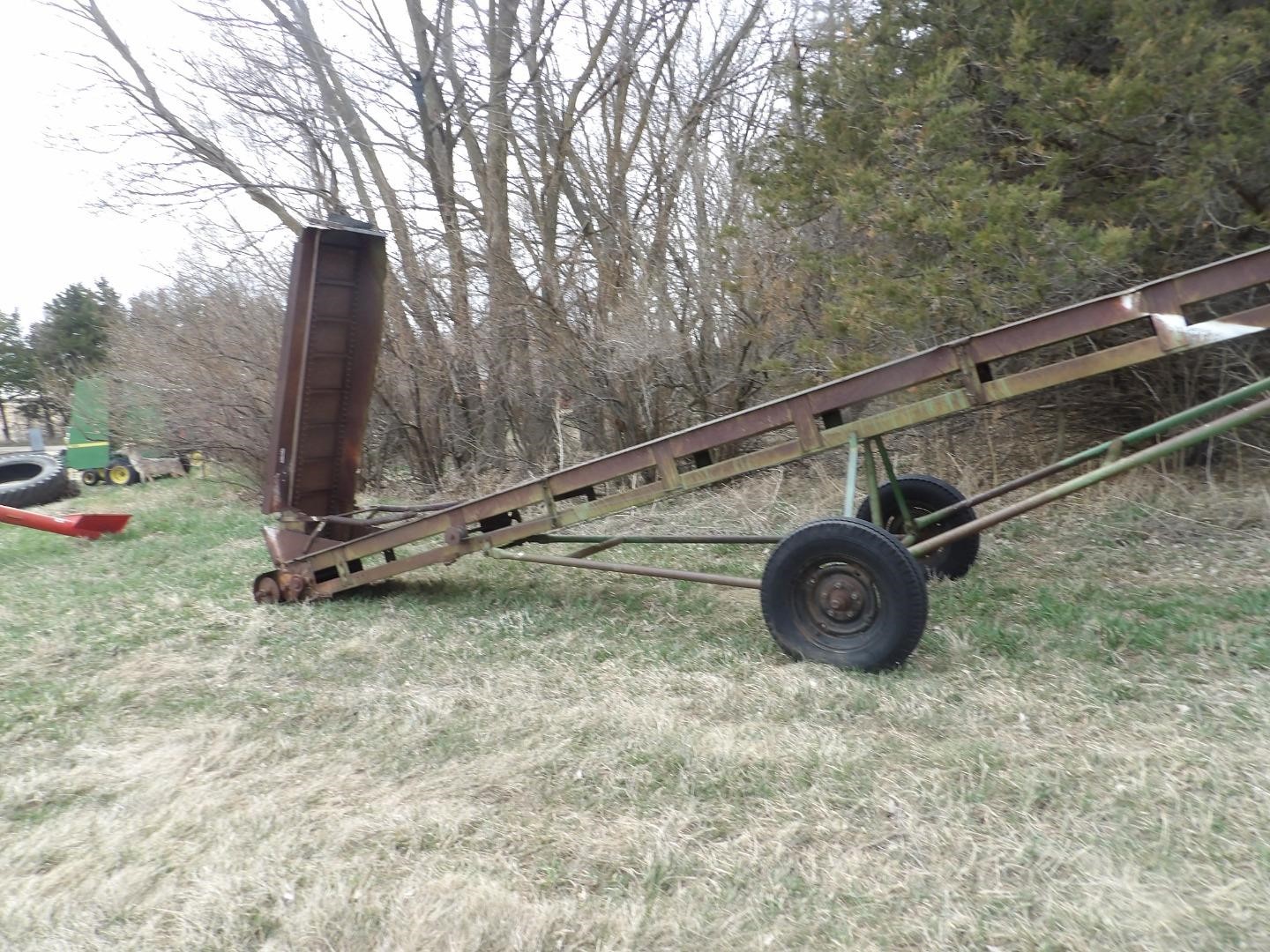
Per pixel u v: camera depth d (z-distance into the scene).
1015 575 6.45
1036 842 3.24
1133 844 3.21
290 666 5.45
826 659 4.89
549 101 12.59
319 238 6.75
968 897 3.00
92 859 3.45
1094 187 7.88
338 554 6.63
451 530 6.25
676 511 9.66
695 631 5.81
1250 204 7.44
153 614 6.61
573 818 3.60
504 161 12.68
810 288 9.71
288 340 6.82
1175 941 2.74
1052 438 9.12
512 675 5.16
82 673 5.44
